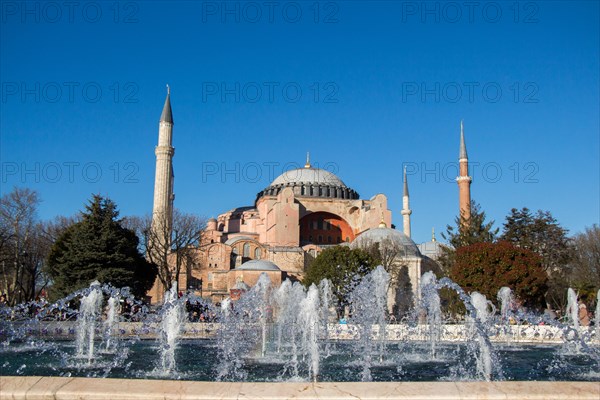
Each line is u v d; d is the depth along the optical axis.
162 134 76.75
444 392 6.17
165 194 75.06
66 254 47.97
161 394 6.14
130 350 22.89
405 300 62.66
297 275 75.00
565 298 58.06
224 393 6.18
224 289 73.56
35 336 28.41
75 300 45.69
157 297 69.75
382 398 6.03
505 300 42.06
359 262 56.75
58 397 6.17
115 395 6.14
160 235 62.09
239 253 78.69
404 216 93.50
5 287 66.88
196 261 73.44
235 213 98.00
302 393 6.18
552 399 6.05
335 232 89.25
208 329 31.22
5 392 6.21
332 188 92.31
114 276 47.69
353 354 22.48
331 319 42.81
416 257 65.75
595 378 15.54
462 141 77.62
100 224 49.53
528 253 44.94
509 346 25.53
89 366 17.81
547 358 20.53
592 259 61.94
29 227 58.00
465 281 44.41
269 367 17.88
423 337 28.89
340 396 6.07
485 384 6.45
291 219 81.81
